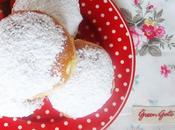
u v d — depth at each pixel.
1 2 0.21
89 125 0.21
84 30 0.22
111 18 0.22
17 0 0.20
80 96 0.20
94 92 0.20
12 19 0.19
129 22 0.22
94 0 0.22
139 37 0.22
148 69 0.22
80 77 0.20
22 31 0.18
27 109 0.20
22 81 0.18
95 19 0.22
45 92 0.19
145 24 0.22
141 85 0.22
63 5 0.20
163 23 0.22
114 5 0.21
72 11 0.20
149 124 0.21
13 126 0.21
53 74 0.18
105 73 0.20
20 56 0.18
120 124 0.21
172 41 0.22
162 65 0.22
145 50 0.22
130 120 0.21
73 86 0.20
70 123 0.21
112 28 0.21
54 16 0.20
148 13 0.22
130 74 0.21
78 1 0.21
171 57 0.22
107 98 0.20
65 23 0.20
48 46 0.18
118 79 0.21
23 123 0.21
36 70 0.18
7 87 0.18
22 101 0.19
